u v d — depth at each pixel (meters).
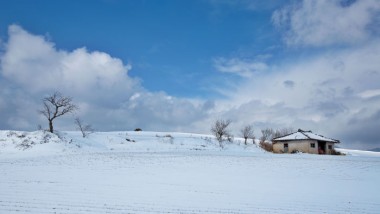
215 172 27.44
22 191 17.80
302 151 63.75
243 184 22.20
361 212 15.38
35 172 25.14
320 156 44.78
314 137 65.00
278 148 66.88
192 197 17.58
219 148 67.75
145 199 16.69
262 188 20.92
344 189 21.25
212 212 14.73
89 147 56.81
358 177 26.56
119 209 14.59
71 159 34.56
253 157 40.12
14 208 14.23
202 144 69.12
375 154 86.31
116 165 30.00
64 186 19.53
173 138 73.06
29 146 50.25
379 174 28.28
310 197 18.41
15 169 26.78
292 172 28.53
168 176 24.61
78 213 13.73
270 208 15.67
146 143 63.69
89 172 25.58
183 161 34.25
